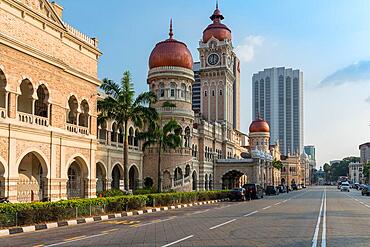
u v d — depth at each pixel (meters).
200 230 19.19
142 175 56.34
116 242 15.41
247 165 75.19
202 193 47.41
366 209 34.66
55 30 33.47
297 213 30.11
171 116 57.59
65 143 33.56
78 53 36.81
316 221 23.83
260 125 110.44
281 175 168.50
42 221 22.55
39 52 30.41
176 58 59.56
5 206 20.34
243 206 39.94
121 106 39.44
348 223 22.81
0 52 26.94
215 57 90.06
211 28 91.38
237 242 15.25
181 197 41.84
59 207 23.84
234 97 123.88
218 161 76.25
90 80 37.84
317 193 84.56
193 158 66.19
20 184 33.03
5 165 27.06
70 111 36.72
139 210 32.25
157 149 56.31
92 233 18.66
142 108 40.41
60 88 33.50
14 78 28.25
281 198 59.50
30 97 30.11
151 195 35.78
